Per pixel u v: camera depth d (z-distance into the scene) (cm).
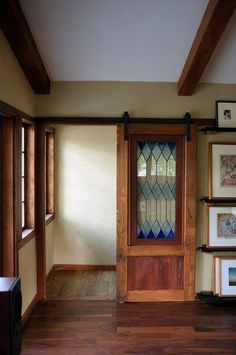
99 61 352
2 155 305
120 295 386
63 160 514
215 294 383
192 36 313
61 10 282
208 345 292
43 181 388
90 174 514
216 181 385
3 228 305
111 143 512
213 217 386
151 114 386
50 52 336
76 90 384
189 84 364
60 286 441
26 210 382
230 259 383
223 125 384
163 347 289
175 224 390
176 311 363
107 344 294
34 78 350
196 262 392
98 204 514
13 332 191
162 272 389
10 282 204
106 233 515
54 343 295
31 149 380
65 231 514
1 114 287
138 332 315
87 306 376
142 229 390
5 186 305
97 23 298
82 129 512
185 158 385
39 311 362
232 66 359
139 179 388
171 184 391
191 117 387
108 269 514
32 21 293
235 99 389
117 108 385
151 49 333
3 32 276
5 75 283
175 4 276
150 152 388
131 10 282
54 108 384
